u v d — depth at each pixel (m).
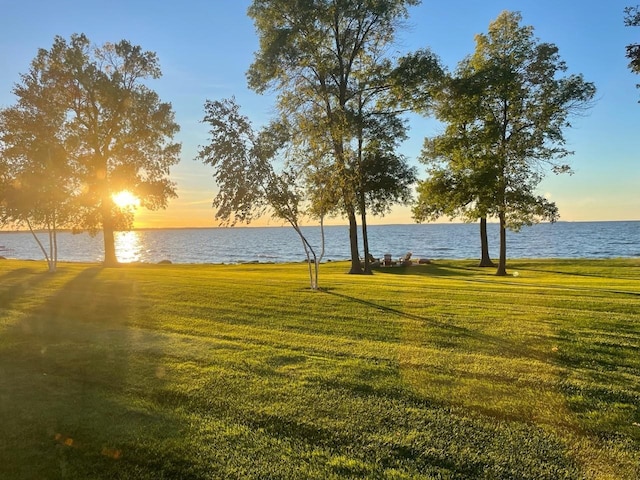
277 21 21.83
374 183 24.05
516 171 24.58
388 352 7.01
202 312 10.18
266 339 7.84
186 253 73.69
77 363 6.76
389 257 31.81
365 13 21.66
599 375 6.03
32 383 6.04
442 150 27.80
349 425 4.69
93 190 26.23
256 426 4.74
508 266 30.89
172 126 29.17
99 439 4.54
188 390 5.63
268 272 24.38
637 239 92.00
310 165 13.76
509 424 4.69
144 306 10.98
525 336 7.79
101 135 27.66
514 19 25.06
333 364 6.47
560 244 79.25
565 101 23.89
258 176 12.61
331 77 23.20
